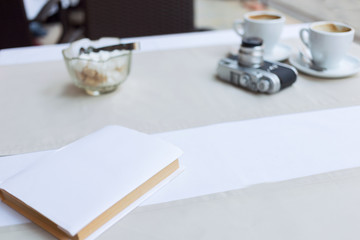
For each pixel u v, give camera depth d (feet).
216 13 9.29
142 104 2.14
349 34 2.24
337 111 1.97
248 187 1.44
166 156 1.46
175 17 4.05
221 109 2.04
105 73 2.16
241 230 1.24
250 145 1.71
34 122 2.00
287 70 2.20
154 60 2.75
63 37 5.80
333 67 2.41
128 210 1.33
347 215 1.28
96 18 3.83
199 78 2.44
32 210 1.28
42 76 2.55
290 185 1.44
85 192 1.28
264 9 8.80
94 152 1.49
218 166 1.57
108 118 2.01
